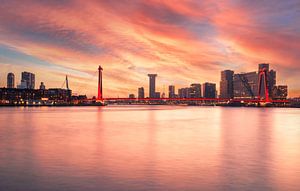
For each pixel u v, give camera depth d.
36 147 45.59
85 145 47.84
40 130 72.81
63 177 28.14
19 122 99.62
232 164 33.84
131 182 26.64
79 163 34.00
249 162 34.97
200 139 56.59
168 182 26.70
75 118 125.06
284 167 32.44
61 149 43.75
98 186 25.56
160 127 82.88
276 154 40.16
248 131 72.88
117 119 120.19
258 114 187.00
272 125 92.56
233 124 96.38
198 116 153.12
